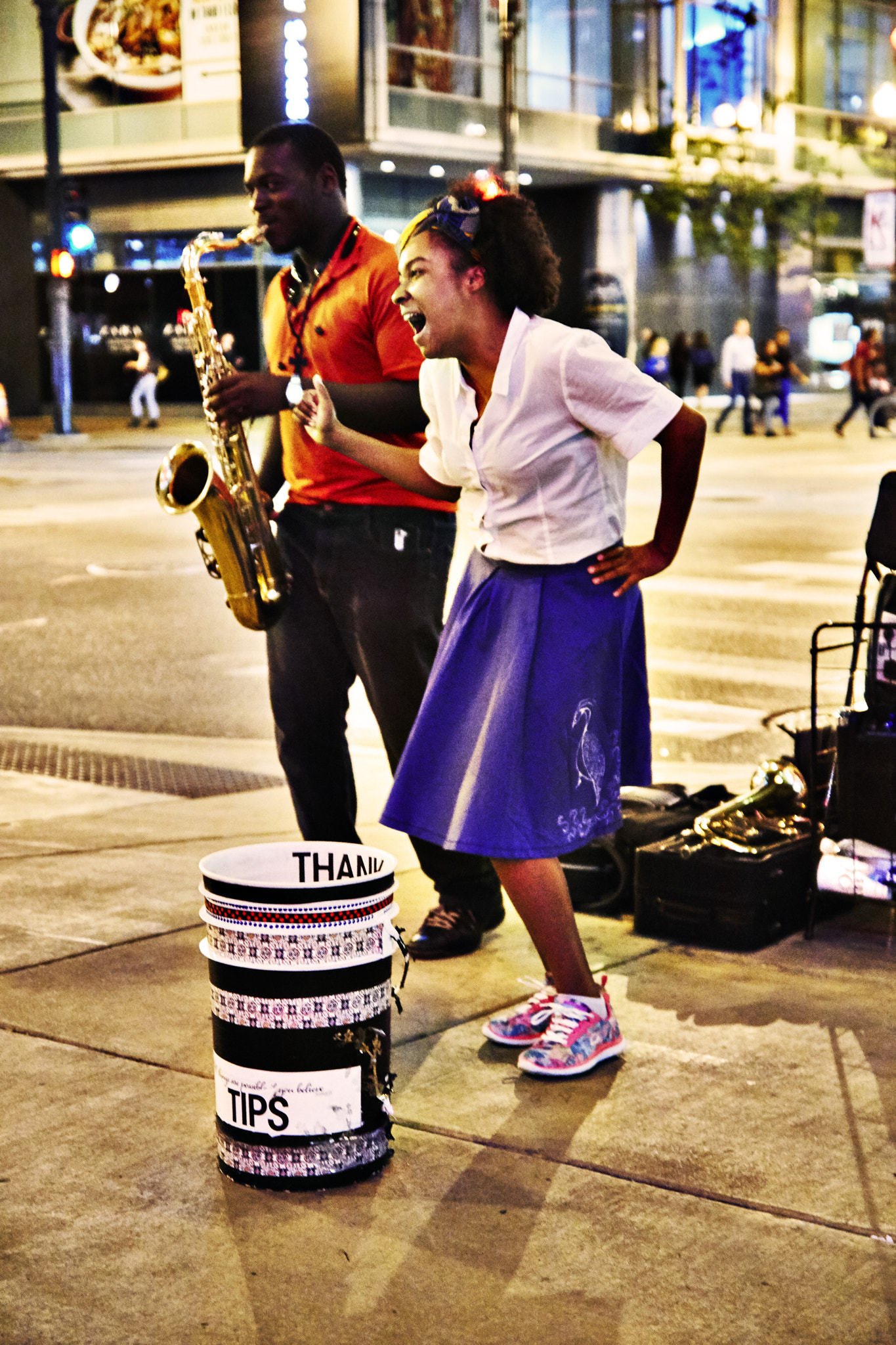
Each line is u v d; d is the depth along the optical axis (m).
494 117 31.80
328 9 28.70
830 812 4.54
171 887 4.95
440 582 4.16
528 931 3.53
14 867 5.20
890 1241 2.75
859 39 42.06
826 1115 3.26
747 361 30.25
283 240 4.06
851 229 44.03
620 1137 3.16
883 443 28.42
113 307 35.88
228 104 32.09
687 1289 2.60
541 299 3.31
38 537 15.06
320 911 2.87
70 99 33.97
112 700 8.28
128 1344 2.45
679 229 39.00
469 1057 3.59
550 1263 2.69
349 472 4.09
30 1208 2.90
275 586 4.16
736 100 38.28
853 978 4.10
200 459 3.94
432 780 3.51
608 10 34.31
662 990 4.01
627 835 4.60
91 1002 3.93
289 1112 2.93
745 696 8.15
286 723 4.39
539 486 3.35
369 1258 2.71
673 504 3.37
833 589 11.53
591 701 3.43
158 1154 3.12
